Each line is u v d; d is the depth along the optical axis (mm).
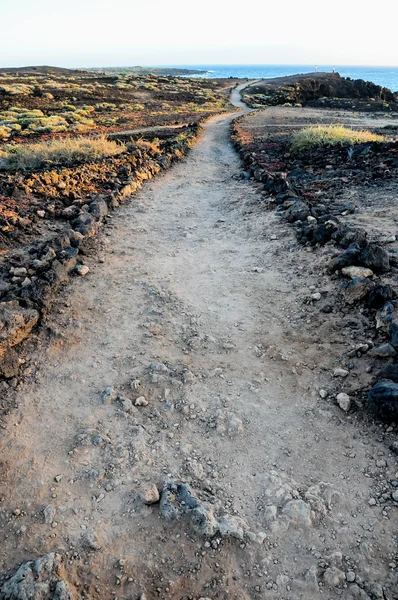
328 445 4398
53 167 15805
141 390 5090
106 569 3262
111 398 4926
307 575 3252
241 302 6988
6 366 5215
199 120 37344
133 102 56125
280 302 6863
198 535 3480
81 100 53688
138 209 11656
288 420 4719
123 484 3938
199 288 7488
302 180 14047
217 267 8281
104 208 10844
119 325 6375
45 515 3617
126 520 3609
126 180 13914
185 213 11531
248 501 3836
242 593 3174
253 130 29375
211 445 4422
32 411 4773
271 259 8359
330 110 49844
